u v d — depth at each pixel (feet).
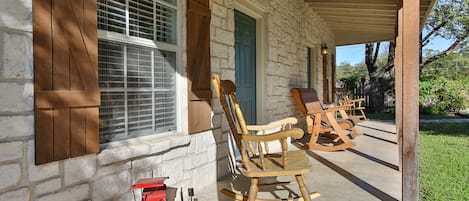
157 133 7.91
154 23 7.77
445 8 48.14
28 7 4.70
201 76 9.07
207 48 9.36
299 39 19.19
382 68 50.06
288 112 17.20
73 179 5.50
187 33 8.51
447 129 25.34
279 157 7.86
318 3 19.93
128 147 6.72
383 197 8.45
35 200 4.90
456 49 49.98
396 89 14.47
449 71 51.39
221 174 10.44
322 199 8.32
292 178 10.30
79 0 5.42
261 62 14.32
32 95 4.78
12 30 4.54
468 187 9.68
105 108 6.51
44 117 4.93
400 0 12.76
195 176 9.01
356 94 47.50
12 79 4.55
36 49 4.80
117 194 6.45
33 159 4.83
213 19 10.00
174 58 8.45
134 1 7.18
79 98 5.43
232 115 7.86
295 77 18.44
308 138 18.85
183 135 8.46
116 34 6.68
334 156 13.82
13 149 4.59
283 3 16.35
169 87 8.30
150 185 6.32
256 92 14.34
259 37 14.32
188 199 8.38
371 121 31.27
